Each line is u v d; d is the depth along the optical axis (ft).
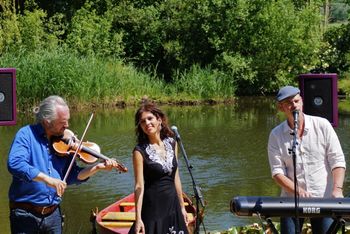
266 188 34.96
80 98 71.15
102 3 93.71
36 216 16.35
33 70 69.00
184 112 68.85
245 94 84.38
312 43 84.58
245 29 84.58
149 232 17.88
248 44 84.89
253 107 72.49
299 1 91.04
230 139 49.98
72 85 70.64
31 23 81.92
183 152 18.93
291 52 84.02
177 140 18.78
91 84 71.97
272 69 84.12
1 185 36.19
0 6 89.45
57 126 16.40
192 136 51.65
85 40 84.48
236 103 77.15
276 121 59.57
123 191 34.63
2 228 28.43
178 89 79.10
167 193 18.11
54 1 95.04
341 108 68.69
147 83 77.77
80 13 88.17
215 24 85.61
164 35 88.79
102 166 17.28
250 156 43.37
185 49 86.94
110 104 73.15
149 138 18.26
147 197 18.07
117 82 74.08
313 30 85.46
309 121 17.58
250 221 28.94
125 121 60.75
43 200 16.33
